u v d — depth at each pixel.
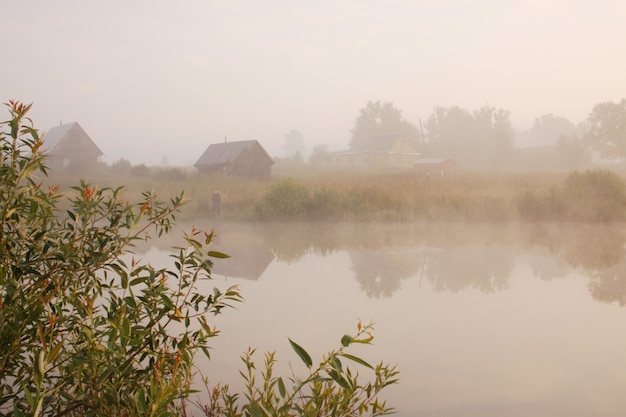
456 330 6.08
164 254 11.25
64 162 53.22
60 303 2.42
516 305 7.18
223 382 4.55
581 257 10.69
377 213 17.92
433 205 18.50
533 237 13.62
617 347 5.49
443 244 12.66
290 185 18.89
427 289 8.13
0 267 2.07
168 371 2.46
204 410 3.80
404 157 71.25
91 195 2.60
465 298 7.57
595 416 3.98
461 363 5.05
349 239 13.66
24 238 2.36
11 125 2.38
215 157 41.53
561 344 5.59
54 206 2.56
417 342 5.67
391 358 5.20
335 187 22.78
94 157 55.03
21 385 2.35
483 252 11.44
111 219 2.62
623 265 9.80
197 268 2.65
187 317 2.54
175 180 35.03
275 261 10.59
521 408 4.11
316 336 5.85
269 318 6.52
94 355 2.20
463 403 4.18
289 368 4.89
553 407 4.13
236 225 16.84
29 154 2.46
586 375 4.76
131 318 2.52
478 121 101.81
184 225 16.81
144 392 2.14
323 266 10.04
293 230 15.65
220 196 20.53
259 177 37.75
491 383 4.59
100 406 2.17
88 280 2.62
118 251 2.54
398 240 13.41
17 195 2.35
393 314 6.76
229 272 9.45
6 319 2.12
